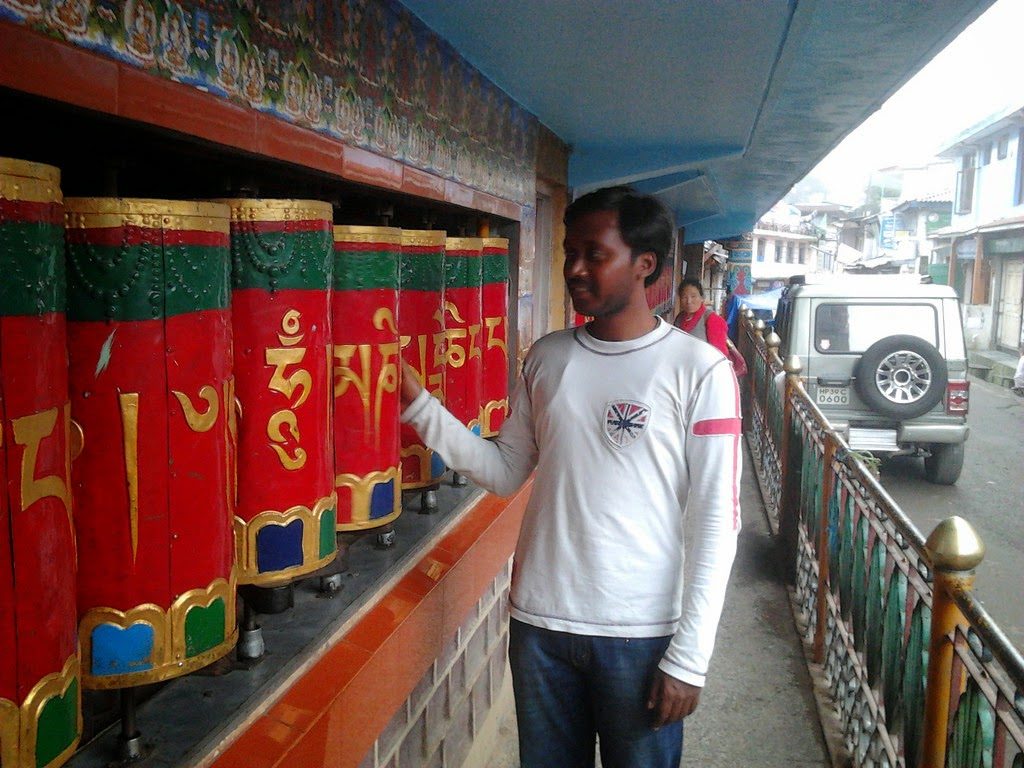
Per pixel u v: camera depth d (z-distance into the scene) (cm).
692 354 170
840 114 483
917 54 348
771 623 423
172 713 134
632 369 172
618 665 173
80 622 110
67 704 97
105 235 107
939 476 800
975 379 1930
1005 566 606
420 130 233
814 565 396
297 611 171
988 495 793
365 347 177
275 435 144
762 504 649
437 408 194
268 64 152
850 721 303
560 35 256
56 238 93
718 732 325
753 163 718
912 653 212
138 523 111
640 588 172
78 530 109
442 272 223
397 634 175
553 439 177
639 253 170
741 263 1839
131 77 116
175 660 117
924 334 746
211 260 117
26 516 89
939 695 184
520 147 355
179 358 113
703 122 413
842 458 324
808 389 751
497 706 297
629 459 171
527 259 374
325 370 151
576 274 171
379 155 204
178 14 126
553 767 187
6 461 86
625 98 352
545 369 182
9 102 110
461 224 304
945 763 185
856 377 738
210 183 177
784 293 868
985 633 155
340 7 180
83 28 107
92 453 109
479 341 260
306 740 135
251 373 141
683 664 163
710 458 166
